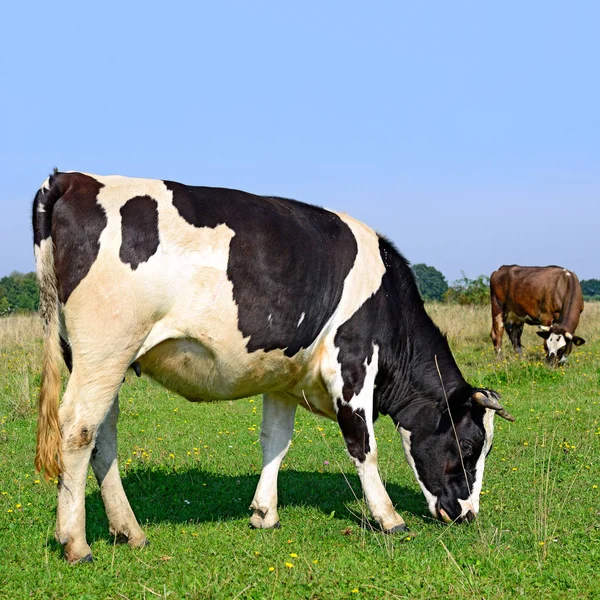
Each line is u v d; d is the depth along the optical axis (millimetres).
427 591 4129
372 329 5766
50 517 5578
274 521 5730
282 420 5875
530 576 4363
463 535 5426
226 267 4828
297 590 4133
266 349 5117
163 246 4648
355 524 5734
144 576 4418
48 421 4395
